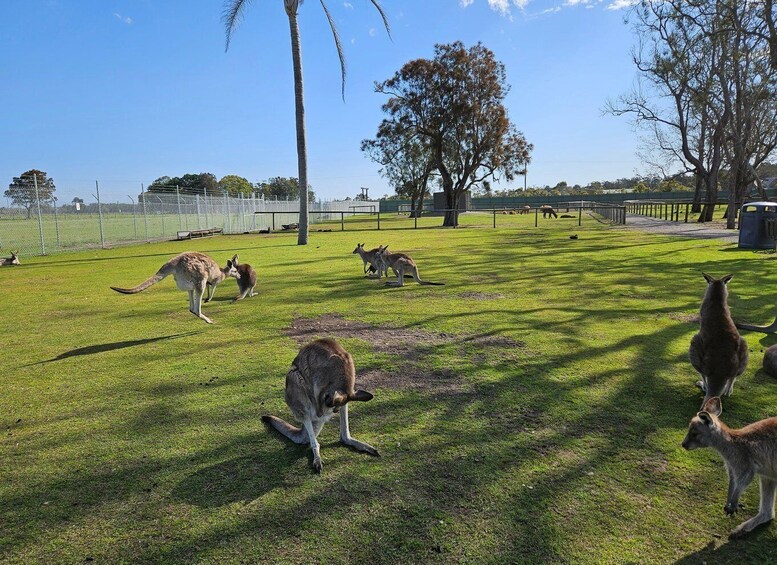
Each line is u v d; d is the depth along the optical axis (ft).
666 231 77.10
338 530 8.52
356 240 74.08
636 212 156.04
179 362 17.88
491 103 114.93
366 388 15.02
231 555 7.97
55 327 23.59
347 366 10.85
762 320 21.80
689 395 13.96
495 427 12.29
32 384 15.83
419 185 157.48
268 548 8.11
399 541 8.20
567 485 9.73
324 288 33.50
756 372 15.62
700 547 7.98
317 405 10.50
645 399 13.73
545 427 12.21
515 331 21.17
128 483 10.12
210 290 28.63
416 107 116.67
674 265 39.63
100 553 8.09
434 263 45.39
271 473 10.41
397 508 9.11
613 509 8.96
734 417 12.44
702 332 13.58
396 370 16.60
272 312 26.13
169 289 34.58
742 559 7.70
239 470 10.56
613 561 7.68
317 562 7.75
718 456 10.73
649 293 28.78
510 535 8.30
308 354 11.03
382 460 10.85
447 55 112.68
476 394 14.37
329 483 9.98
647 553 7.85
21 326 23.85
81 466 10.82
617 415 12.76
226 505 9.32
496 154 115.65
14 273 43.45
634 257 45.65
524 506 9.08
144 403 14.17
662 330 20.74
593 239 66.33
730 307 24.32
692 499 9.25
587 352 17.99
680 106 96.48
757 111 76.84
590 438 11.60
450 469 10.41
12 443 11.91
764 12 57.52
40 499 9.62
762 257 43.09
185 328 23.07
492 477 10.07
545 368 16.39
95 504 9.43
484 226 107.34
